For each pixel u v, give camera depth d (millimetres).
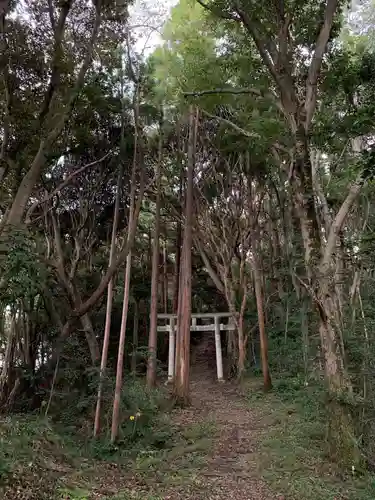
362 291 13555
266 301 20031
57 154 11789
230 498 6816
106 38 11188
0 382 13891
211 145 18266
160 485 7328
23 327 14258
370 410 8125
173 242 25578
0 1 8195
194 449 9523
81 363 13438
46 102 10016
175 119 16922
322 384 11141
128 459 8656
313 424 10359
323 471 7684
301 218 8805
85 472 7523
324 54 9195
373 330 10219
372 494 6570
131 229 11195
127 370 17500
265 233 21594
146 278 23047
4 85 9609
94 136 13367
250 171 17656
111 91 11992
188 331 15281
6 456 6250
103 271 18062
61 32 9758
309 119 8797
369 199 12977
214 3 9391
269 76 10617
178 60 12531
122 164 13203
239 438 10414
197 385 19594
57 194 14359
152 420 11211
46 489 6051
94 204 15586
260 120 10258
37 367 13930
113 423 9555
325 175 14102
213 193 19312
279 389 15344
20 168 10656
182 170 18453
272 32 9062
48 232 14477
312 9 9227
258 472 7941
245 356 18812
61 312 14531
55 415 11188
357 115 6938
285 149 9391
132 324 22469
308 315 16109
